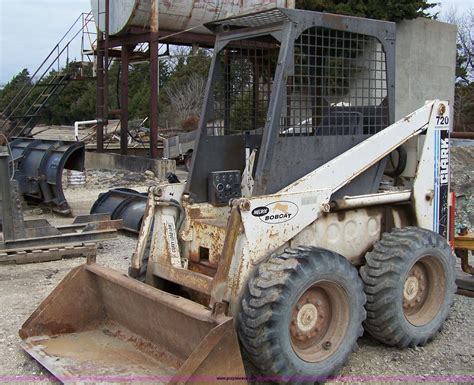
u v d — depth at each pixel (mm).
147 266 5152
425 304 5312
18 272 7770
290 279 4125
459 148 14164
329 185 4809
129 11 18031
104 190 15477
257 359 4133
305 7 22812
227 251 4297
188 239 5094
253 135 5402
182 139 19875
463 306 6238
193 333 4270
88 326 5270
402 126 5273
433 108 5500
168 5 18000
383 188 5500
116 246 9203
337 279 4406
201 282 4602
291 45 4680
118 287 4918
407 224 5512
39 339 5055
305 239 4730
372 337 5238
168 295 4410
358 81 5145
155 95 18344
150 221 5203
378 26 5188
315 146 4875
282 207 4492
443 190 5645
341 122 5047
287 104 4746
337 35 5004
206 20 18625
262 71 5555
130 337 5008
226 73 5484
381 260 4910
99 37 19734
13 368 4875
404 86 23969
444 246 5230
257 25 5020
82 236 8547
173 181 5695
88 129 38250
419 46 24234
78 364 4586
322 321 4531
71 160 12289
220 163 5438
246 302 4133
